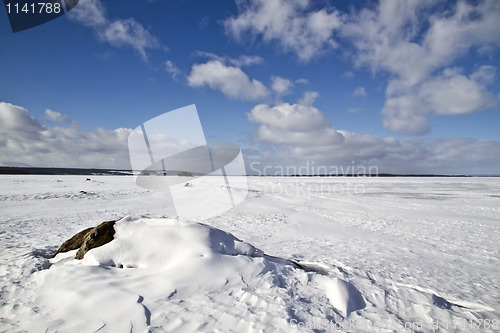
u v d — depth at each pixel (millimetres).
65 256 4242
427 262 5434
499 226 9711
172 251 3656
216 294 2998
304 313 2771
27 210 11633
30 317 2572
